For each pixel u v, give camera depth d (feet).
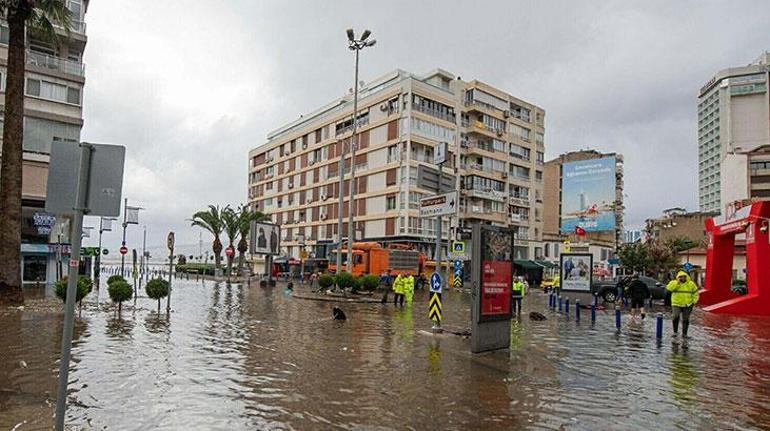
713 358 37.14
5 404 21.20
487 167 202.80
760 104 341.00
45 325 44.32
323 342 39.75
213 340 39.17
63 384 14.56
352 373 28.89
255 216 189.67
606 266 210.18
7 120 60.70
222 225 189.06
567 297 80.89
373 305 77.66
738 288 121.60
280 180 254.88
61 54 112.57
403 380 27.43
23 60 62.03
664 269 181.98
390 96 182.70
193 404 21.98
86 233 128.88
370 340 41.29
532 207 223.51
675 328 48.96
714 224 93.86
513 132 216.13
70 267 14.88
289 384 25.91
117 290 54.95
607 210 164.66
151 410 21.02
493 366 31.89
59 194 15.12
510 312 39.27
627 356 37.22
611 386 27.53
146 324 46.93
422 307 75.72
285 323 51.67
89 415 20.16
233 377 27.07
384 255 127.24
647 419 21.81
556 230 273.75
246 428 19.21
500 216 203.62
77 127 108.27
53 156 15.19
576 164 172.86
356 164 197.16
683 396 25.85
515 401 23.86
